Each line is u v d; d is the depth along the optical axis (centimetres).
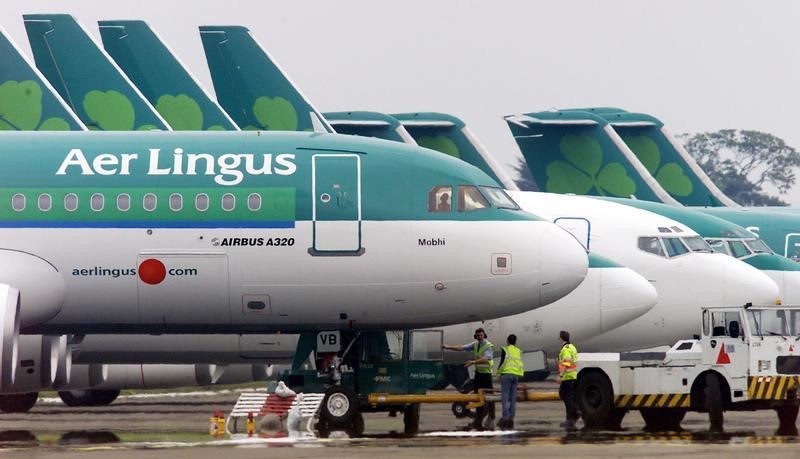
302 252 12125
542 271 12281
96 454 9469
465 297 12294
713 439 10525
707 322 11694
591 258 15075
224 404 16750
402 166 12375
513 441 10406
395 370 12444
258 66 18900
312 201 12194
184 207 12212
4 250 12162
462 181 12369
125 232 12200
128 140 12625
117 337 14525
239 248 12125
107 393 16650
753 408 11700
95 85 17300
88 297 12238
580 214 16175
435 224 12212
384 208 12212
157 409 15612
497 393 12862
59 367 12975
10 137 12700
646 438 10644
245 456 9262
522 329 14775
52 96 16400
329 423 11950
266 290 12181
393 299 12238
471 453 9338
